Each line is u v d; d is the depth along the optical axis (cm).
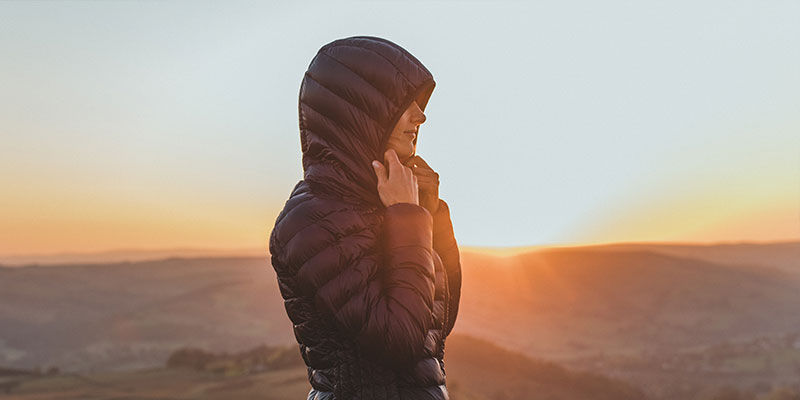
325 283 183
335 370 192
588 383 14350
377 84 193
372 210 196
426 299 183
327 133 197
